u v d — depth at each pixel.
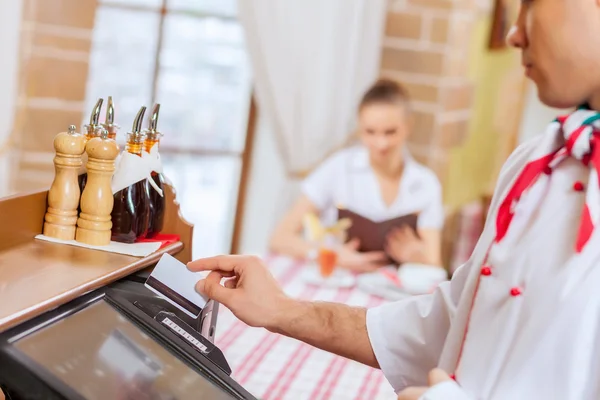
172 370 1.11
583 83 1.06
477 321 1.12
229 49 3.53
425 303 1.36
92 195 1.30
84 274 1.15
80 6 2.82
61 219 1.30
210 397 1.10
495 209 1.23
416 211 3.05
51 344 1.00
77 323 1.07
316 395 1.66
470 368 1.10
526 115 5.47
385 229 2.82
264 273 1.36
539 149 1.14
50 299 1.03
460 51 3.65
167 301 1.24
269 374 1.73
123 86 3.29
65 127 2.88
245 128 3.63
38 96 2.80
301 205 3.05
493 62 4.25
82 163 1.35
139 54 3.29
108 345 1.07
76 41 2.83
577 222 1.07
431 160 3.59
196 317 1.26
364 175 3.09
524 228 1.13
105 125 1.37
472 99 3.98
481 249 1.19
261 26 3.31
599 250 1.03
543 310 1.04
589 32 1.03
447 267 4.02
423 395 1.00
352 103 3.58
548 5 1.06
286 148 3.48
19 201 1.25
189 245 1.45
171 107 3.43
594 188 1.05
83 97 2.90
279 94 3.41
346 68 3.51
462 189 4.14
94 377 1.00
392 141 3.00
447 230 3.94
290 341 1.93
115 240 1.35
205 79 3.49
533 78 1.11
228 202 3.67
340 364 1.84
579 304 1.02
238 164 3.65
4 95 2.64
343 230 2.62
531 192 1.13
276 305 1.34
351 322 1.36
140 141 1.38
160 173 1.42
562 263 1.05
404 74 3.58
